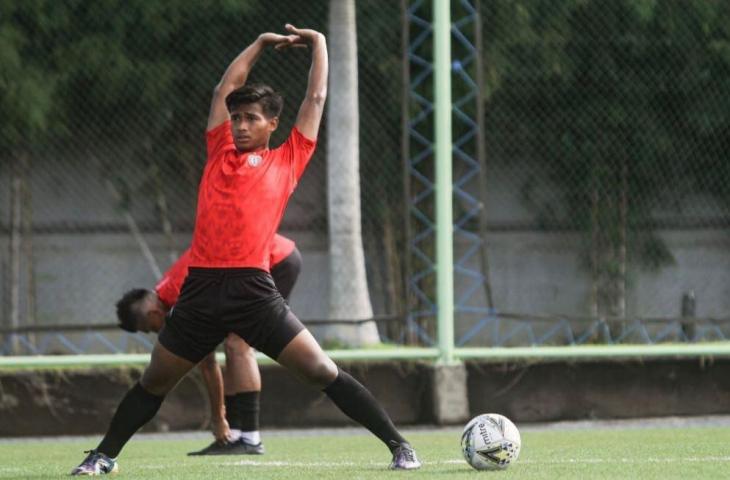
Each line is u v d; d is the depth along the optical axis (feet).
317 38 59.21
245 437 80.18
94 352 131.95
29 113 127.85
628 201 136.67
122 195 133.08
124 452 84.64
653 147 134.72
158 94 128.98
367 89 134.00
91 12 127.03
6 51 125.90
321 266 135.44
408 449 59.06
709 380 114.42
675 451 75.05
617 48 132.26
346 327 125.59
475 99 133.90
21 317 132.57
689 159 134.92
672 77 132.87
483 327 136.87
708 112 132.98
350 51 126.52
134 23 127.13
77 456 82.38
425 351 110.32
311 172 135.23
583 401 112.57
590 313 138.00
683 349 112.88
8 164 131.44
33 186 132.16
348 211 126.62
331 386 56.90
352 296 126.00
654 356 113.39
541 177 137.90
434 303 135.33
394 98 133.49
